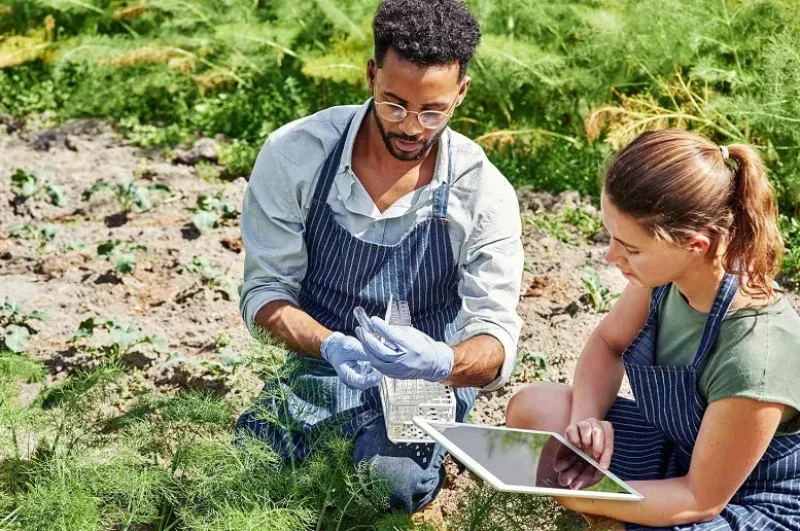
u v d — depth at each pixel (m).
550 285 4.86
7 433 3.38
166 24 7.46
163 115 6.88
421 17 2.83
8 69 7.40
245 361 3.68
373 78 3.09
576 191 5.76
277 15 7.54
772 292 2.68
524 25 6.96
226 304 4.62
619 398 3.20
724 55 6.53
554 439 2.91
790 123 5.71
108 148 6.36
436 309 3.35
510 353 3.17
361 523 3.14
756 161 2.59
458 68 2.92
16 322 4.34
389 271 3.21
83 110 6.90
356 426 3.19
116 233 5.24
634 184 2.56
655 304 2.90
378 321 2.87
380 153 3.13
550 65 6.34
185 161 6.15
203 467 3.07
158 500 3.08
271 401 3.32
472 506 3.13
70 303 4.58
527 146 6.13
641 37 6.29
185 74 7.02
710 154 2.58
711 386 2.70
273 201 3.23
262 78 7.07
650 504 2.71
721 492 2.69
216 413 3.28
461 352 3.06
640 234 2.60
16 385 3.84
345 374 2.97
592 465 2.82
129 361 4.15
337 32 7.27
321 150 3.18
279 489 3.03
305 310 3.38
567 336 4.47
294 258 3.26
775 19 6.38
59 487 2.86
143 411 3.36
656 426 2.93
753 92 6.20
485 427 2.92
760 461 2.76
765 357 2.62
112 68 7.09
